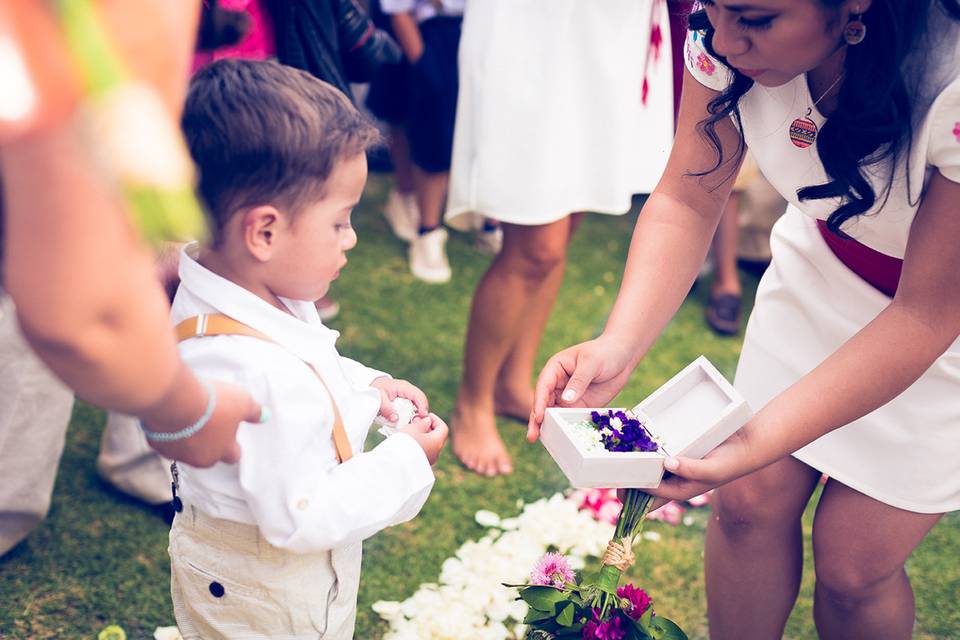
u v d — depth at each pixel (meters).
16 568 2.35
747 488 1.90
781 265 1.95
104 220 0.86
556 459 1.70
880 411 1.81
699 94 1.76
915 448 1.78
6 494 2.25
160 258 1.54
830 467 1.84
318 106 1.35
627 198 2.75
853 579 1.86
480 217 4.30
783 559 1.97
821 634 2.03
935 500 1.80
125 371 0.94
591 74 2.58
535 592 1.73
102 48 0.79
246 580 1.50
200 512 1.50
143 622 2.24
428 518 2.71
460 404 3.00
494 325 2.82
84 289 0.87
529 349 3.12
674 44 2.95
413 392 1.73
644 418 1.75
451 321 3.74
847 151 1.44
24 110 0.78
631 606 1.70
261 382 1.34
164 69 0.86
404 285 3.97
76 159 0.82
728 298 3.87
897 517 1.81
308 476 1.36
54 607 2.25
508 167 2.60
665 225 1.88
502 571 2.46
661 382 3.48
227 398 1.20
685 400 1.78
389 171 5.06
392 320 3.70
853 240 1.74
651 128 2.80
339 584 1.57
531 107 2.55
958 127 1.36
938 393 1.77
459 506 2.77
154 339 0.95
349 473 1.42
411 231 4.32
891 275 1.75
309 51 2.38
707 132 1.71
